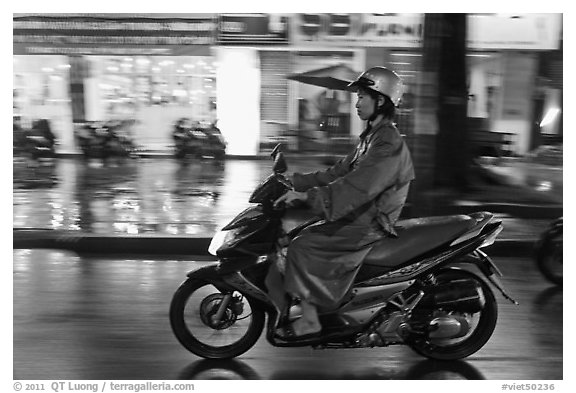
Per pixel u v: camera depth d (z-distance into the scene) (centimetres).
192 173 1260
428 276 416
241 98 1505
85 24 1278
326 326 403
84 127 1434
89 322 494
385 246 400
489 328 426
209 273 403
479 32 1353
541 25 1355
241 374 409
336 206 377
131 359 429
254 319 426
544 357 437
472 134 1050
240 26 1288
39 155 1382
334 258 390
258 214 400
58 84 1534
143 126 1549
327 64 1441
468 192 880
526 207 855
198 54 1315
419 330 414
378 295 404
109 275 615
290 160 1385
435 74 796
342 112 1477
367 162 379
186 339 424
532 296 561
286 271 393
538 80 1426
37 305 530
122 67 1530
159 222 827
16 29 1285
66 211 900
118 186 1110
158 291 569
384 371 414
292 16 1299
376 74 389
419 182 785
